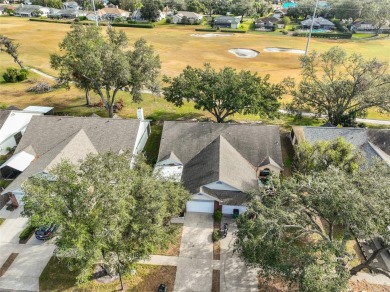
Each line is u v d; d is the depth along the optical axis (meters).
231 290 26.78
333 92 51.75
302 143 37.97
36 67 83.00
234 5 174.12
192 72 51.00
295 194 27.08
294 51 107.62
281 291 26.77
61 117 44.31
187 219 34.22
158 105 62.66
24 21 145.00
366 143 42.53
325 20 149.75
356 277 27.77
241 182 35.34
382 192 23.44
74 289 26.64
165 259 29.47
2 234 31.92
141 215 22.78
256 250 23.86
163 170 38.16
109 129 42.91
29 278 27.53
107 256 23.08
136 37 119.38
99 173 22.45
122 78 49.28
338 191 23.78
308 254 22.53
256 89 47.19
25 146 41.38
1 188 38.53
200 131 42.53
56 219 20.19
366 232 22.45
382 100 49.66
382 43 123.38
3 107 56.72
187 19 153.62
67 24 141.75
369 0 153.12
